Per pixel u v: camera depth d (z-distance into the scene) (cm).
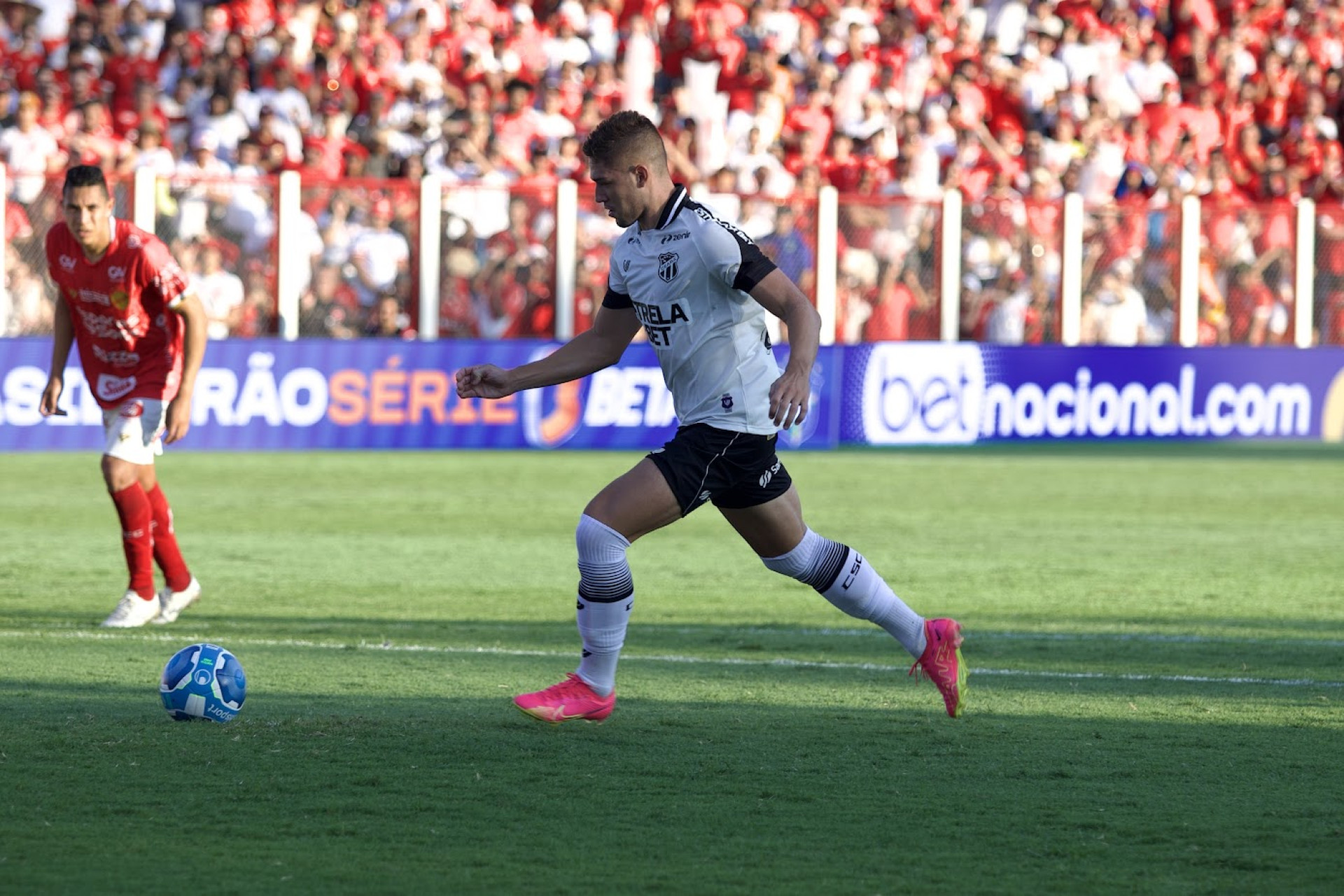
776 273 1555
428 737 1642
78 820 1321
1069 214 5919
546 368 1714
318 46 6275
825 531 3762
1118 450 5731
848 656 2284
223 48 6216
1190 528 3928
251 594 2817
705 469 1600
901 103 6800
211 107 5984
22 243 5006
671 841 1288
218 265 5203
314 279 5319
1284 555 3506
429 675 2042
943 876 1209
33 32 6212
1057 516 4109
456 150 6025
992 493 4544
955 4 7219
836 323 5738
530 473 4828
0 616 2512
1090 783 1511
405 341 5275
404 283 5394
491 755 1570
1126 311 6028
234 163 5891
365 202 5347
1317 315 6212
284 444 5191
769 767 1546
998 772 1547
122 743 1585
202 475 4644
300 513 3947
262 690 1903
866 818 1366
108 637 2311
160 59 6253
